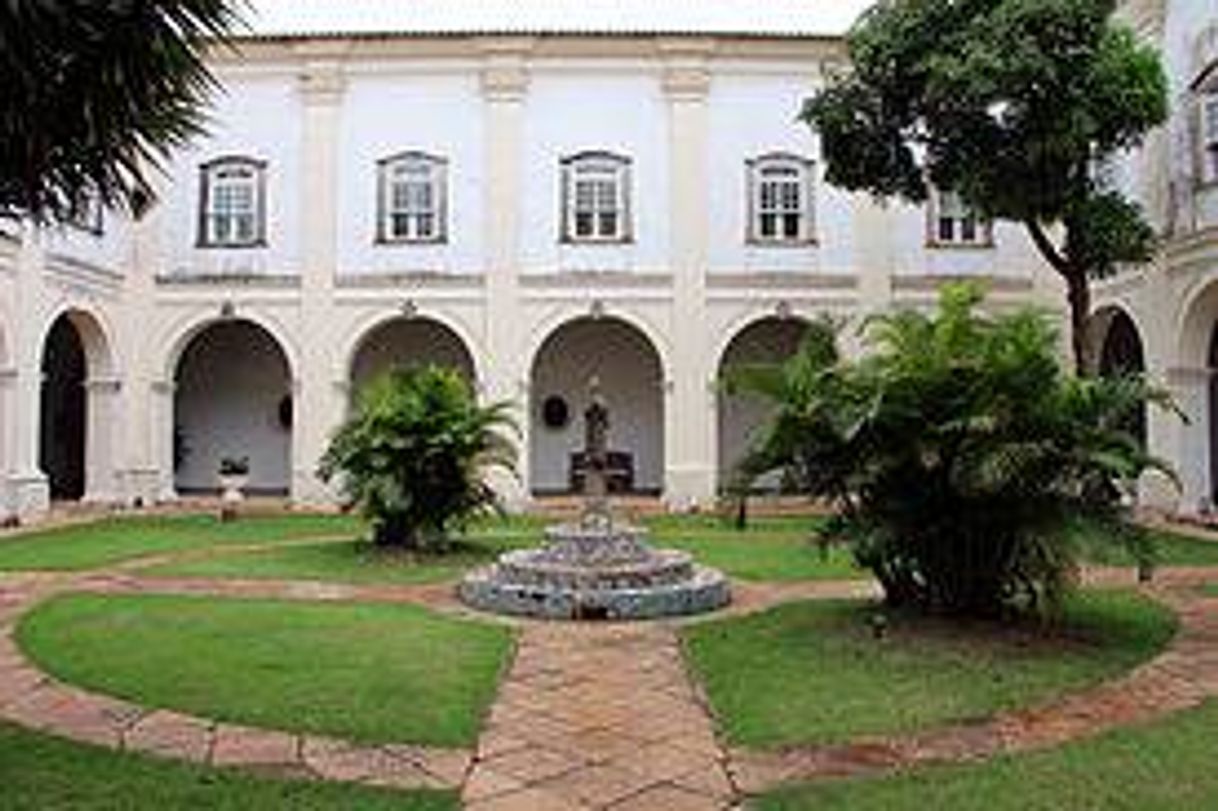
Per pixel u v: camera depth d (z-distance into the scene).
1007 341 8.50
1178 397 17.86
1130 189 19.38
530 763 5.93
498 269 21.95
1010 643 8.38
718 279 22.03
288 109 22.47
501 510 15.74
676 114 22.12
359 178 22.33
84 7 5.50
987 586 9.10
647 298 22.02
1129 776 5.56
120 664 7.76
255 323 22.31
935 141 15.76
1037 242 16.28
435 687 7.28
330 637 8.70
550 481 24.23
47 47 5.47
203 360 24.77
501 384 21.84
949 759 5.93
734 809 5.29
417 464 14.09
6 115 5.66
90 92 5.84
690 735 6.43
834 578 12.05
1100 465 8.19
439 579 12.18
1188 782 5.46
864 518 9.09
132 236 22.14
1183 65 17.75
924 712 6.74
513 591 10.08
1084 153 14.88
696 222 22.03
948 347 8.55
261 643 8.45
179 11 5.98
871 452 8.69
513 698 7.20
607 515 11.61
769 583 11.79
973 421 8.03
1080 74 14.38
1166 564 12.75
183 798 5.27
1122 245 15.34
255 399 24.62
